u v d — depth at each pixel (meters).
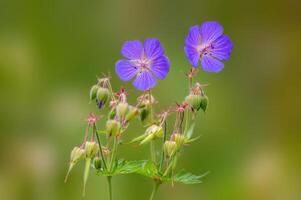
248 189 1.37
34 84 1.44
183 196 1.33
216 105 1.44
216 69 0.97
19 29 1.48
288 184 1.38
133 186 1.31
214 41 0.97
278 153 1.42
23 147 1.36
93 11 1.51
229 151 1.39
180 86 1.38
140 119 0.96
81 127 1.37
